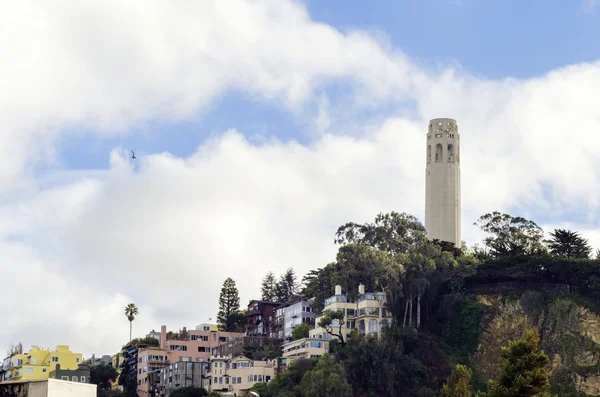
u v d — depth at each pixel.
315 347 196.75
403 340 188.00
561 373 180.62
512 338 190.25
